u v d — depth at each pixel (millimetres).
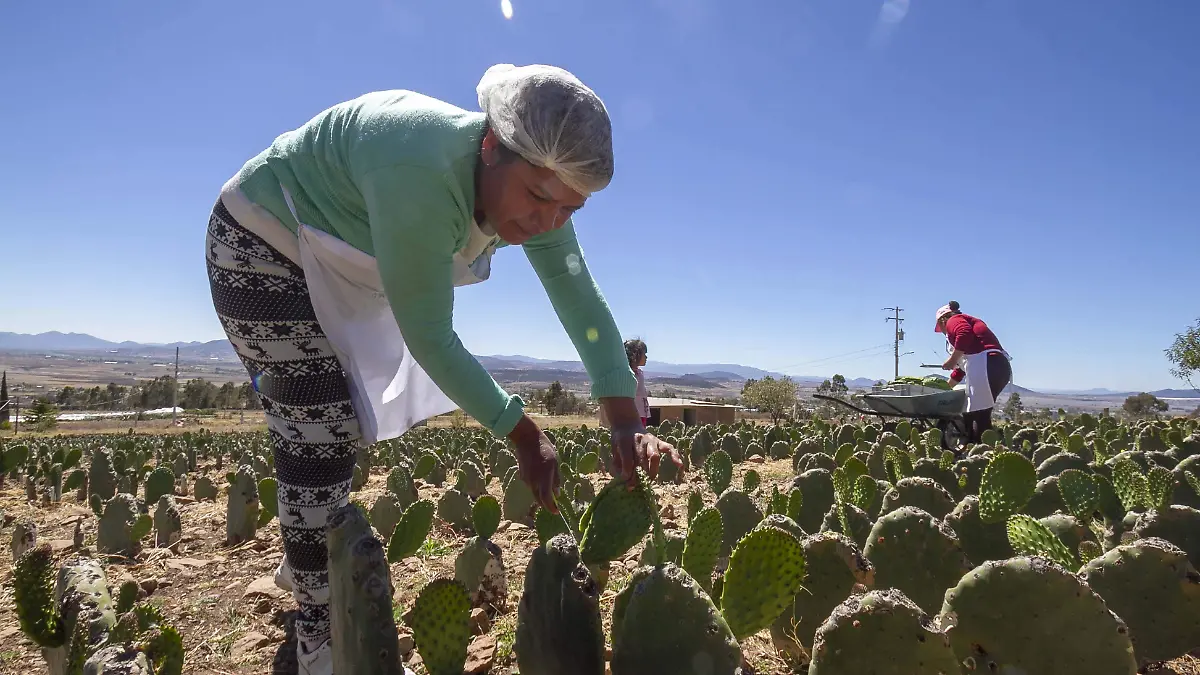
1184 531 2180
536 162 1487
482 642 2246
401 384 2178
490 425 1611
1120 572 1743
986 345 7652
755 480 4145
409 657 2139
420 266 1534
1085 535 2271
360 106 1691
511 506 4168
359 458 6777
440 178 1524
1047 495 2842
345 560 1348
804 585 1869
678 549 1986
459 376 1578
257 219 1771
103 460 5988
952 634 1474
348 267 1788
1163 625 1695
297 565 1849
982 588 1458
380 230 1535
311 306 1837
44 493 6168
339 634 1359
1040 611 1405
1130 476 2666
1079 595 1392
